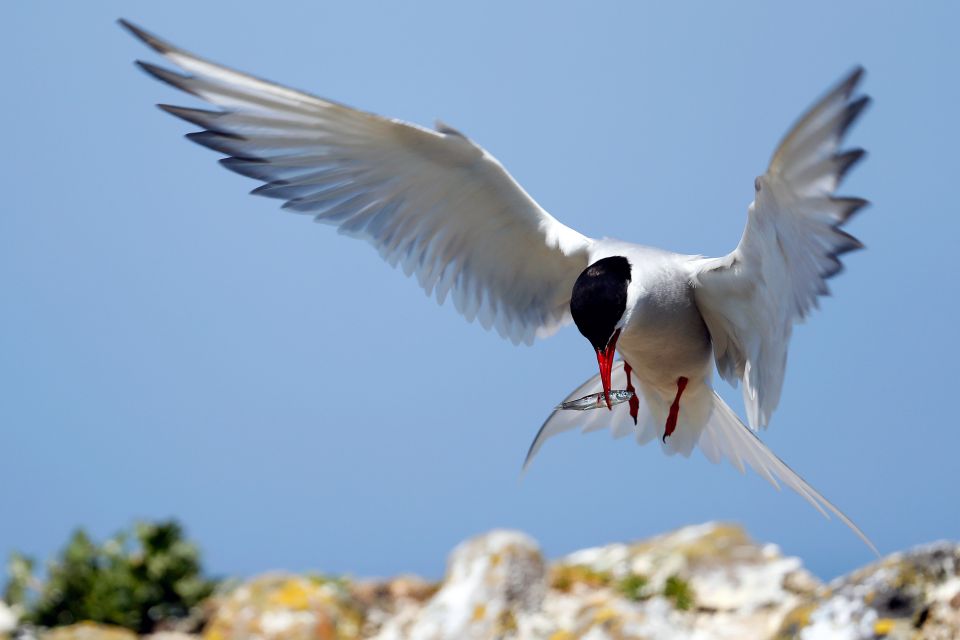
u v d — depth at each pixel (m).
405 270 10.48
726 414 10.48
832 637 11.27
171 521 17.00
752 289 9.19
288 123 9.64
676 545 16.23
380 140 9.75
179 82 9.25
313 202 10.12
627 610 13.43
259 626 14.77
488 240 10.41
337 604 15.44
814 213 7.72
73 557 16.67
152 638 15.88
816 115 7.11
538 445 11.34
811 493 9.88
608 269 9.41
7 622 15.94
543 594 14.98
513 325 10.85
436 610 14.91
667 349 9.87
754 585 14.94
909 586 11.24
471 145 9.68
